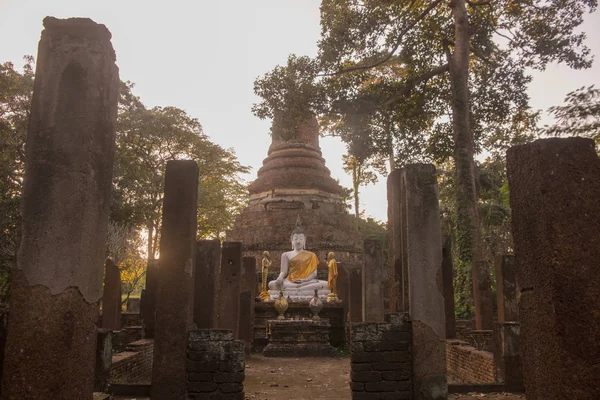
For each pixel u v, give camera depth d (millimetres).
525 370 3955
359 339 7465
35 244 4965
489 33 22234
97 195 5301
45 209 5031
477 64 24344
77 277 4977
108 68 5555
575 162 3826
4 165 24375
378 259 12117
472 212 18250
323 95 20453
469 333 13156
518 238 4086
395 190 8789
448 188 29016
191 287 7477
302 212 27016
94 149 5258
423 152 23828
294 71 20609
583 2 19891
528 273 3918
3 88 26094
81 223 5055
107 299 15391
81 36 5359
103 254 5426
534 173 3887
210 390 7223
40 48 5363
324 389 9828
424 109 23766
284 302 17234
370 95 20906
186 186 7688
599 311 3510
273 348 15688
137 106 37094
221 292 13312
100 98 5375
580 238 3658
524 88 21938
